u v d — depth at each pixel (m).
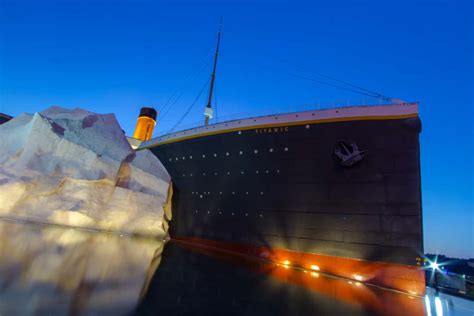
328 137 14.84
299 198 15.11
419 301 10.47
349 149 14.20
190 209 20.03
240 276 10.73
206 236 18.55
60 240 12.63
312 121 15.32
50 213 17.92
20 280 6.07
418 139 13.20
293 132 15.74
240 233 16.84
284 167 15.77
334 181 14.41
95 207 18.95
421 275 11.84
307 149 15.27
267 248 15.65
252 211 16.56
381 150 13.71
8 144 18.59
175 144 21.53
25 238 11.55
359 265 13.06
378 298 9.84
